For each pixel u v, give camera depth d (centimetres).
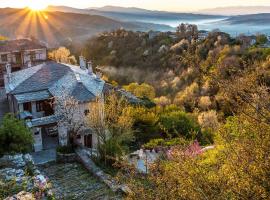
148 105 4769
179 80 7488
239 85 723
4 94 4825
